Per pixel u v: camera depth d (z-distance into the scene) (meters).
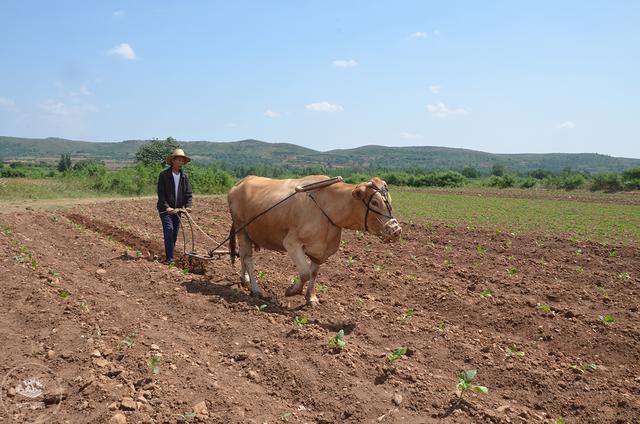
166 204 11.33
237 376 6.31
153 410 5.42
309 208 8.62
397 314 8.86
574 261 14.09
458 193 47.84
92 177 34.03
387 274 11.64
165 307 8.59
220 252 10.70
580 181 58.62
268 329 7.61
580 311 9.53
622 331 8.41
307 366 6.51
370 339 7.70
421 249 15.15
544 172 98.19
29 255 11.03
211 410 5.52
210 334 7.53
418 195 43.38
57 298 8.27
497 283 11.37
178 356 6.55
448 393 6.05
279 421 5.45
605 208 31.69
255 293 9.43
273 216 8.98
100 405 5.42
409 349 7.20
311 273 9.00
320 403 5.83
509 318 8.88
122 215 20.19
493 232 18.78
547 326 8.59
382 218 8.08
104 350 6.53
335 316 8.61
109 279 10.08
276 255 13.20
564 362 7.29
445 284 11.03
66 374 5.98
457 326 8.59
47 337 6.86
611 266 13.49
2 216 16.78
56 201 25.16
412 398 5.92
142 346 6.77
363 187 8.09
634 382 6.77
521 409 5.90
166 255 11.51
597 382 6.63
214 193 37.78
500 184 62.53
